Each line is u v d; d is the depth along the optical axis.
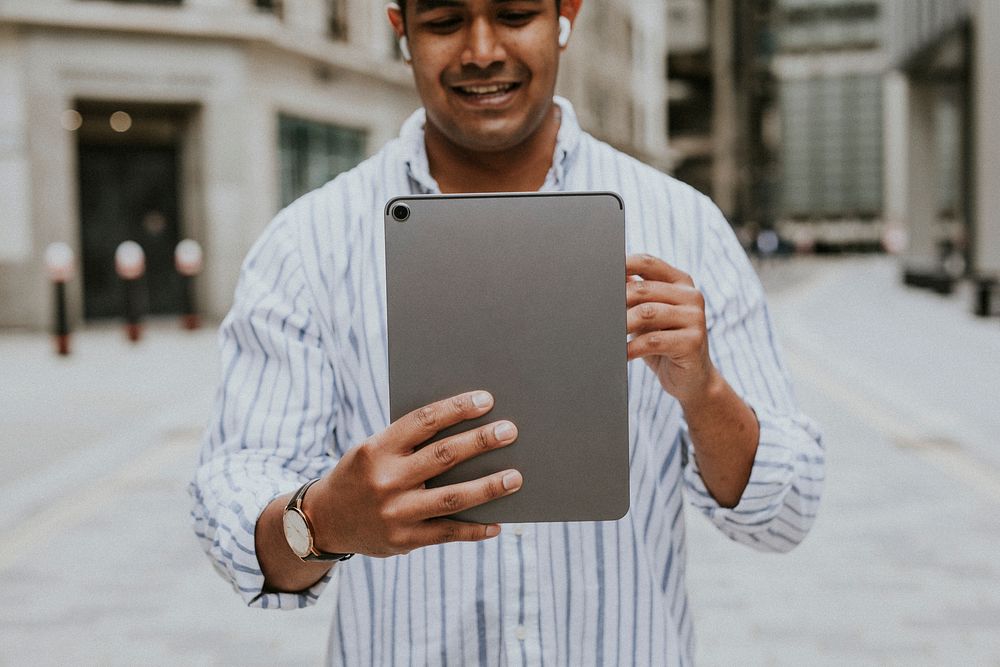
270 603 1.09
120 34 13.79
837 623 3.47
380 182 1.25
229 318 1.23
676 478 1.24
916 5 22.97
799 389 8.31
